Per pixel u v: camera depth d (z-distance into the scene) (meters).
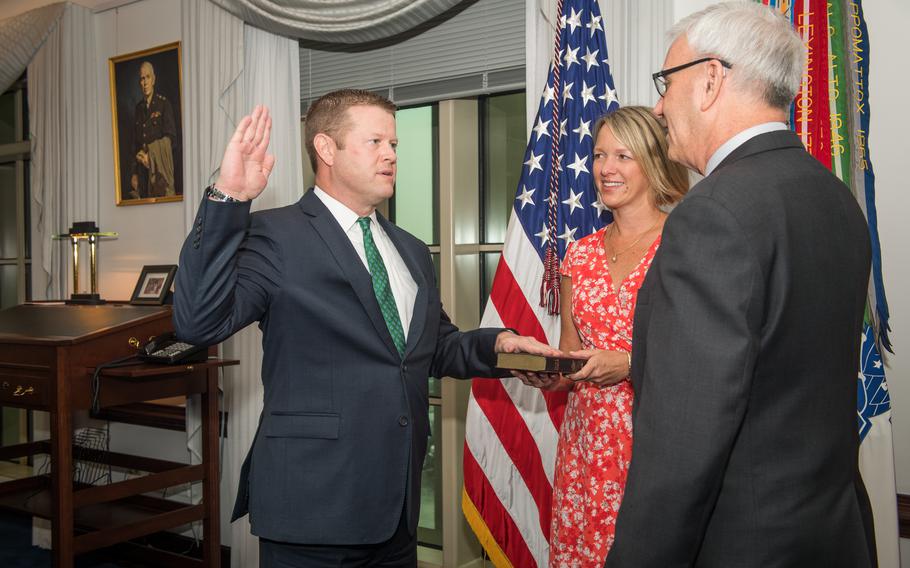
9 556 3.85
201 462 3.74
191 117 3.74
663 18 2.62
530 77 2.88
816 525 1.05
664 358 1.04
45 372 2.84
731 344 0.99
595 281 2.18
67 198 4.16
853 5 2.23
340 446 1.70
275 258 1.75
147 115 4.04
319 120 1.87
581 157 2.60
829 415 1.09
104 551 3.83
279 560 1.71
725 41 1.20
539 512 2.70
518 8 3.05
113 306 3.44
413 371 1.84
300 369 1.75
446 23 3.23
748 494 1.05
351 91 1.89
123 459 3.87
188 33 3.75
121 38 4.19
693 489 0.98
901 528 2.24
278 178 3.52
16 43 4.32
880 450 2.15
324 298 1.74
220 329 1.62
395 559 1.81
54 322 3.15
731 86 1.20
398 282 1.97
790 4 2.28
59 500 2.79
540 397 2.73
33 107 4.34
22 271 4.93
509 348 1.97
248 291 1.71
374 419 1.73
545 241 2.67
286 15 3.37
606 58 2.63
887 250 2.29
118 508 3.59
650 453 1.03
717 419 0.98
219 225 1.56
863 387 2.17
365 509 1.69
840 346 1.11
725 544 1.06
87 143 4.22
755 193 1.06
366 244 1.89
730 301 1.00
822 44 2.23
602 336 2.14
